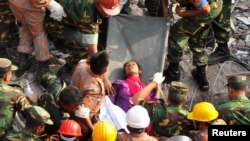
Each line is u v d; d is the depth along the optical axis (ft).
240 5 89.25
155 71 71.97
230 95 62.95
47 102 60.54
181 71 77.30
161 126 61.00
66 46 73.82
